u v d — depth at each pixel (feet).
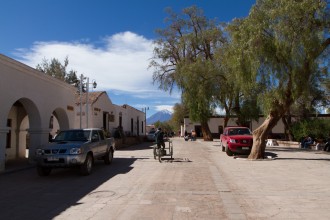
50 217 22.91
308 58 50.65
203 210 24.04
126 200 27.37
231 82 92.84
